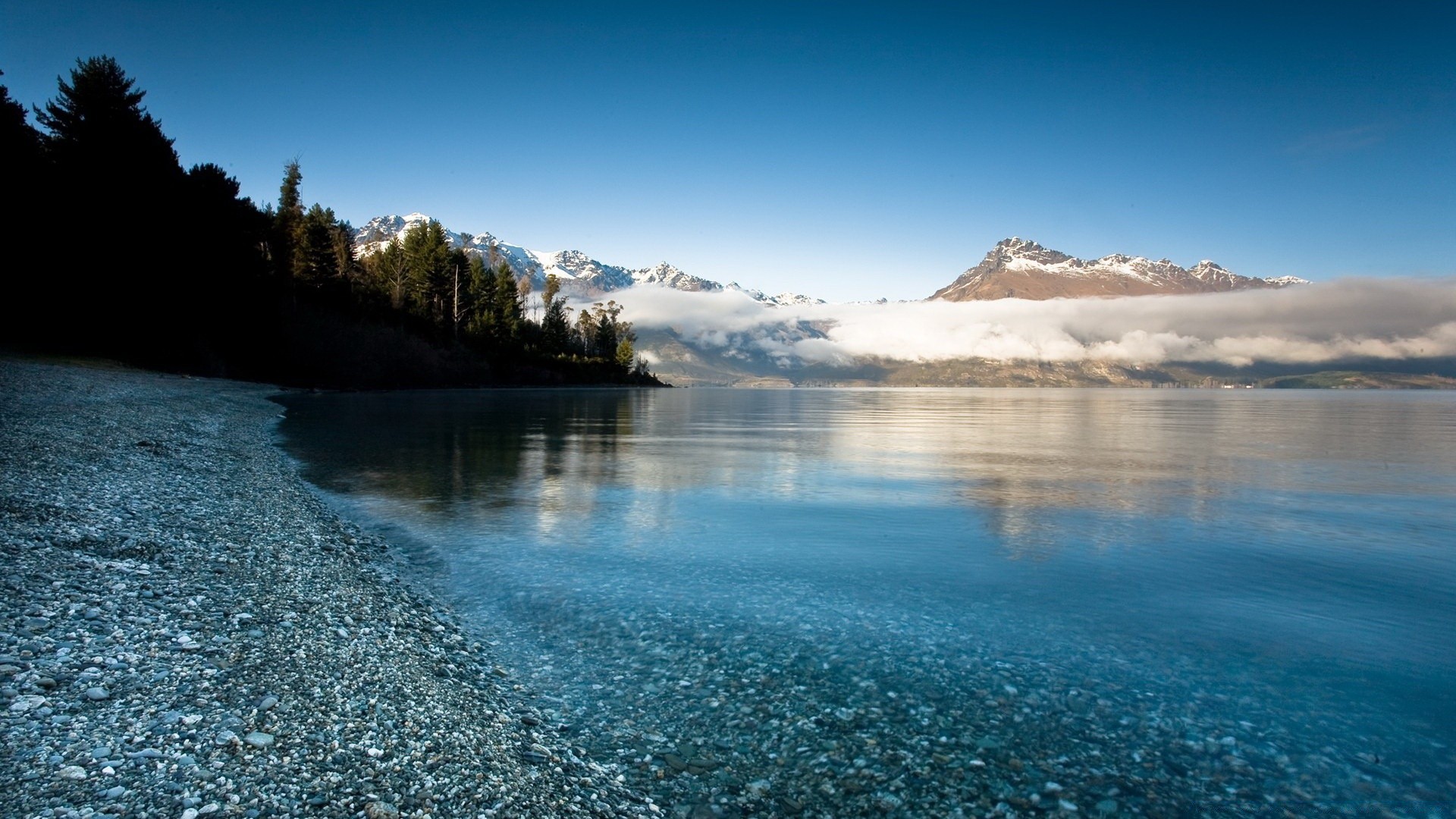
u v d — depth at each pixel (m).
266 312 78.25
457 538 16.64
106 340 56.97
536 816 5.96
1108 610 12.32
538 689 8.92
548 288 163.75
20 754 5.65
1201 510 21.47
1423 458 36.22
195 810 5.29
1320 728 8.34
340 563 13.43
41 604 8.72
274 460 26.73
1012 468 31.06
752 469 29.84
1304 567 15.12
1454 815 6.77
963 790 7.00
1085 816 6.66
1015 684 9.31
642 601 12.38
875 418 75.06
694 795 6.78
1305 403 150.75
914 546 16.61
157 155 61.38
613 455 34.12
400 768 6.36
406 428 44.03
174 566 11.30
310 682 7.81
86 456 19.16
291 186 111.12
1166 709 8.73
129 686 7.09
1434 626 11.69
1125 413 94.75
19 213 50.88
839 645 10.52
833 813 6.61
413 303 119.25
